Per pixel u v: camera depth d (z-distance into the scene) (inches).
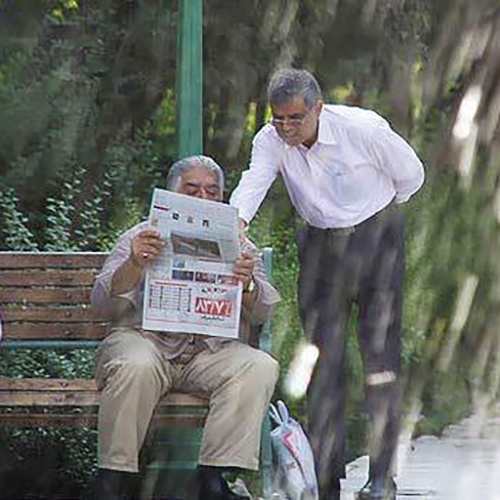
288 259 887.1
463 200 946.1
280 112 586.9
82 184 864.3
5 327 618.5
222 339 580.1
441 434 818.8
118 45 919.7
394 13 954.1
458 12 972.6
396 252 603.2
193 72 645.3
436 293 917.2
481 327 914.1
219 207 572.4
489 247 938.7
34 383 585.0
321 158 595.8
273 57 934.4
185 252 572.4
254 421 562.6
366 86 967.0
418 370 893.2
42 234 831.7
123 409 556.4
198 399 572.4
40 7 900.0
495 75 981.2
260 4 925.8
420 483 671.8
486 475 690.8
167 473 629.9
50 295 622.2
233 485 634.2
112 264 584.7
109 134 909.2
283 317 800.9
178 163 591.5
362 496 601.3
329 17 943.0
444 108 984.3
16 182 860.6
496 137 970.7
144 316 569.3
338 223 597.6
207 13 922.7
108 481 557.9
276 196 914.7
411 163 596.1
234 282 575.8
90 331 622.5
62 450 668.1
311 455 597.0
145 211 897.5
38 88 880.3
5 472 661.9
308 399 609.3
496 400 881.5
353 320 776.9
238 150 947.3
